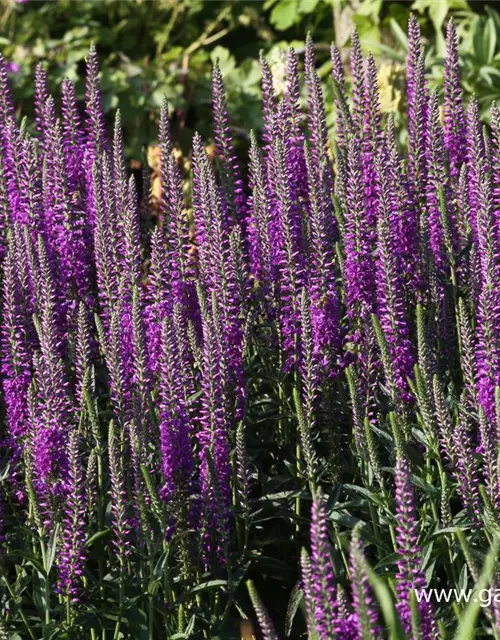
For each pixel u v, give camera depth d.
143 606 5.84
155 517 5.88
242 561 6.15
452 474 6.11
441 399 5.59
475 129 7.23
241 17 19.09
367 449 5.98
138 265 6.91
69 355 6.77
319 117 7.87
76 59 17.05
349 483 6.63
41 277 6.57
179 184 7.13
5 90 8.01
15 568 6.14
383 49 14.27
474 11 16.47
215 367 5.98
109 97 16.69
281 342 6.88
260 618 4.25
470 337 6.09
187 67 17.41
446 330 6.91
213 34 19.78
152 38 19.08
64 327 7.08
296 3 18.09
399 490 4.75
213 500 5.84
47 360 5.81
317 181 6.99
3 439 6.57
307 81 7.96
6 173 7.43
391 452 5.97
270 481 6.47
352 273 6.63
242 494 6.08
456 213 7.61
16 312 6.41
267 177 7.51
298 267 6.80
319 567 4.29
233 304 6.72
